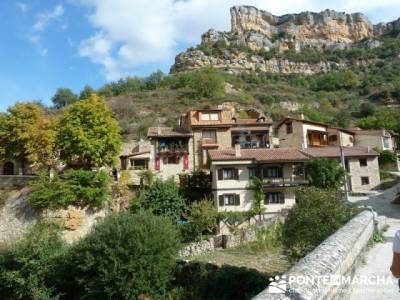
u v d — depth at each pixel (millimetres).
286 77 132750
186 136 43344
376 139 55000
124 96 95688
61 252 23953
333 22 172750
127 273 19828
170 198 33000
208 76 96625
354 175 44500
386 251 12859
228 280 18922
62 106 109625
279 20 179250
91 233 21969
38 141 35688
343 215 15828
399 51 137125
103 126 36500
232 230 31516
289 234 16297
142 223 21531
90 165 37719
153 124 72688
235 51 145625
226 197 34062
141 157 45094
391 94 95938
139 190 34250
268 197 34438
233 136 44688
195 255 26484
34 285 22547
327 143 54312
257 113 72438
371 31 177250
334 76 119625
